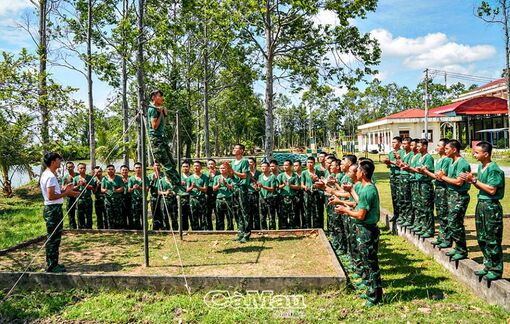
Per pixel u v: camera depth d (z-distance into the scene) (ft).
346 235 24.75
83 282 20.84
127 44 46.83
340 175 27.17
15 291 20.89
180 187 24.76
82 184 33.65
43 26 58.95
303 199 32.14
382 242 29.55
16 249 28.04
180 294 20.11
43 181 21.65
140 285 20.44
